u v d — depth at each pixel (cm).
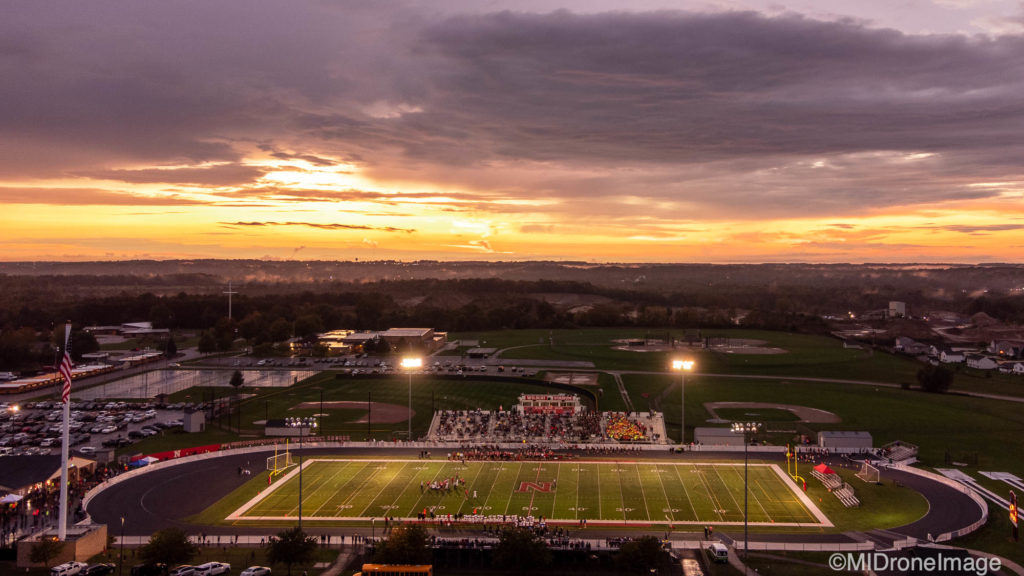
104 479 15212
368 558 11356
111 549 11650
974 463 17075
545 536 11819
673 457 17150
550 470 16075
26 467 14950
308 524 12800
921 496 14275
